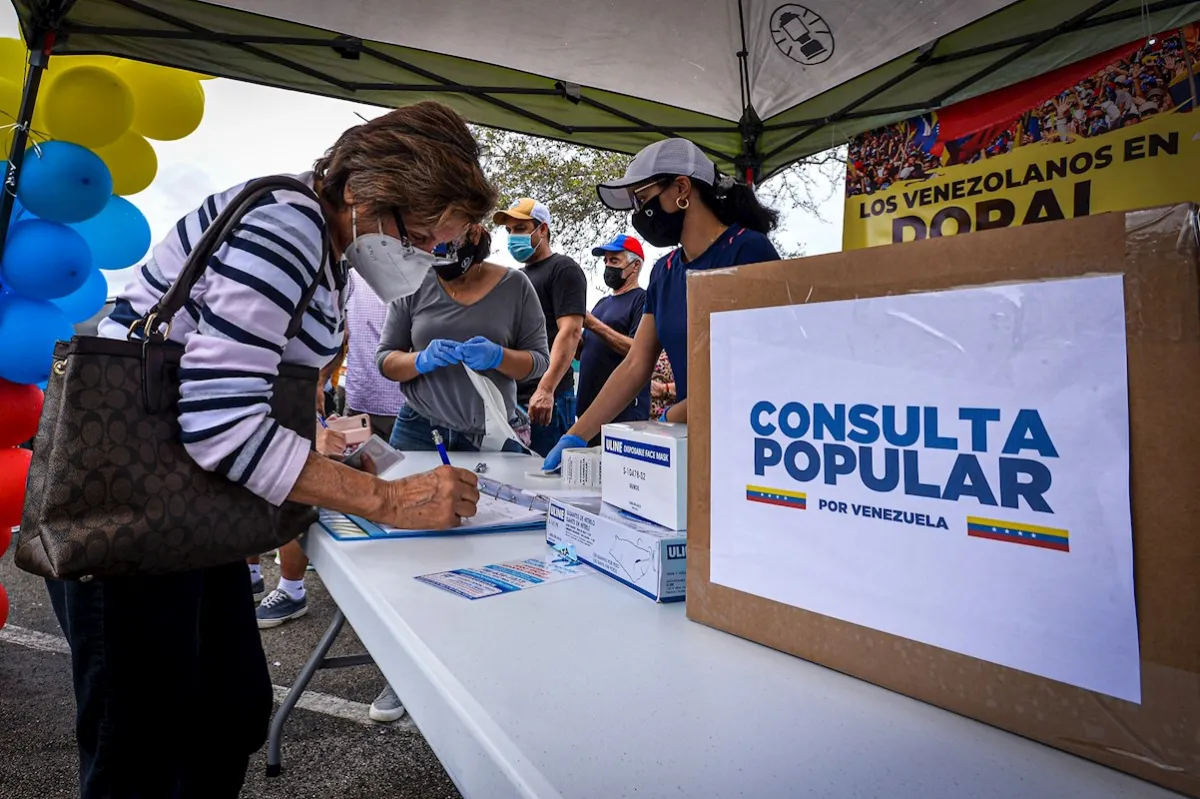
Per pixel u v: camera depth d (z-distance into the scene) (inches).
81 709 38.6
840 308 18.3
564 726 16.2
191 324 35.2
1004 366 15.3
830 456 18.9
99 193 78.7
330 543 35.2
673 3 95.0
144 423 32.4
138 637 37.9
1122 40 76.3
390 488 36.7
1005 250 15.2
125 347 32.3
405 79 102.1
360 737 77.5
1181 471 13.0
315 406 39.4
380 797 66.7
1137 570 13.6
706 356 22.5
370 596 26.5
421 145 37.9
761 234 67.3
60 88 77.2
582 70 107.9
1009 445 15.3
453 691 18.0
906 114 98.7
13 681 88.3
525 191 285.4
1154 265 13.2
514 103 110.1
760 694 17.9
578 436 66.1
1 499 78.2
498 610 24.7
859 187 61.2
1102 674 14.1
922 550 17.0
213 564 34.9
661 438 27.6
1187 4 70.6
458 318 91.8
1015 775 14.3
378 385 124.6
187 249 37.3
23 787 66.3
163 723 40.0
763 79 110.0
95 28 82.0
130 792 39.8
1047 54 83.0
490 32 97.6
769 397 20.5
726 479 22.0
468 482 38.9
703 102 117.2
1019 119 51.1
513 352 88.9
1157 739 13.5
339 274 41.9
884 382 17.5
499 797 14.8
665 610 24.8
